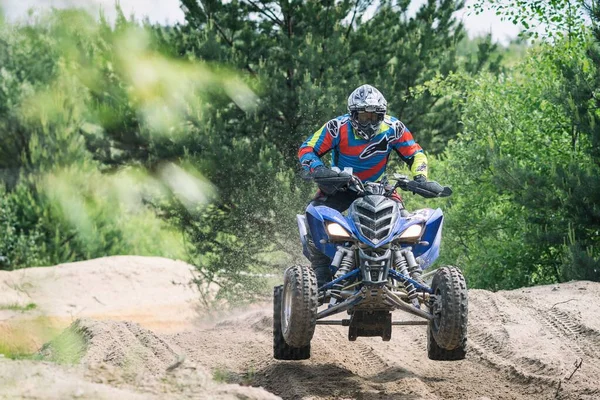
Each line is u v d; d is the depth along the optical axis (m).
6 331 10.02
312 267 9.39
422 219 8.77
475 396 8.76
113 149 22.84
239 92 21.33
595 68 17.72
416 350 11.36
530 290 14.68
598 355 10.17
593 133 17.00
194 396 6.48
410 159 9.72
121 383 7.05
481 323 12.02
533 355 10.05
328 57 22.66
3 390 6.07
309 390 9.04
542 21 20.23
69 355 9.72
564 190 17.16
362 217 8.58
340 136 9.52
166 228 23.30
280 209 21.47
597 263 16.17
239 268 23.03
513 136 20.73
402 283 9.12
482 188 20.86
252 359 10.93
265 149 21.48
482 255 20.23
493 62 26.41
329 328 12.69
